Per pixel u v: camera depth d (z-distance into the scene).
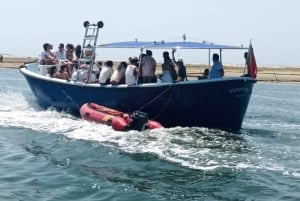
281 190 8.42
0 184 8.59
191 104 13.34
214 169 9.58
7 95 22.88
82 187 8.47
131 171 9.46
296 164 10.19
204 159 10.32
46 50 17.95
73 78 16.09
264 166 9.95
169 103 13.56
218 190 8.41
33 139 12.34
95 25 15.56
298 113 21.89
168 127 14.16
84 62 16.08
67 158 10.49
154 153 10.72
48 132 13.14
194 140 12.06
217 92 13.03
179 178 9.02
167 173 9.32
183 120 13.79
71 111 16.38
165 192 8.27
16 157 10.60
